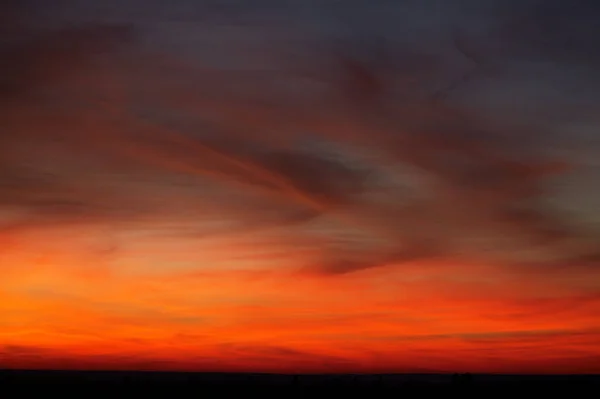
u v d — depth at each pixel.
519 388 53.03
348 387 56.75
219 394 47.69
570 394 46.94
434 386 58.38
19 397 42.22
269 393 48.94
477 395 47.94
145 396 44.91
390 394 49.09
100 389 49.97
